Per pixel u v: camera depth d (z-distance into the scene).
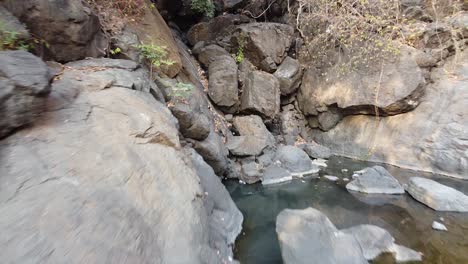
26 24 3.38
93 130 2.46
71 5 3.84
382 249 3.32
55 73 3.15
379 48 6.75
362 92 6.95
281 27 8.39
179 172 2.70
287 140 7.72
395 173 5.93
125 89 3.45
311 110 8.09
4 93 1.95
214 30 8.70
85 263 1.51
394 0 6.71
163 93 5.04
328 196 5.13
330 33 7.51
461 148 5.54
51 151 2.06
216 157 5.34
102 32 4.71
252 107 7.26
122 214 1.89
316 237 3.16
